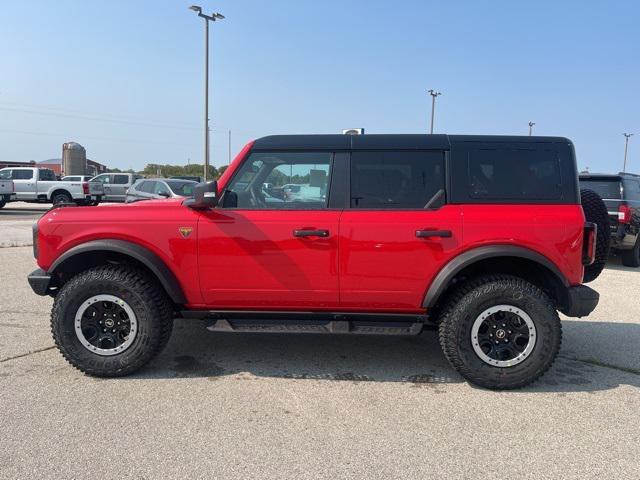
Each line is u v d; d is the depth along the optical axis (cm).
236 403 360
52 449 293
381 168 402
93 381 395
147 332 398
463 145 402
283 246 394
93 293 395
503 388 388
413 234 387
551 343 381
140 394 372
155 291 404
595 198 442
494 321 389
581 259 391
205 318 420
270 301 406
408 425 330
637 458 293
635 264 1001
